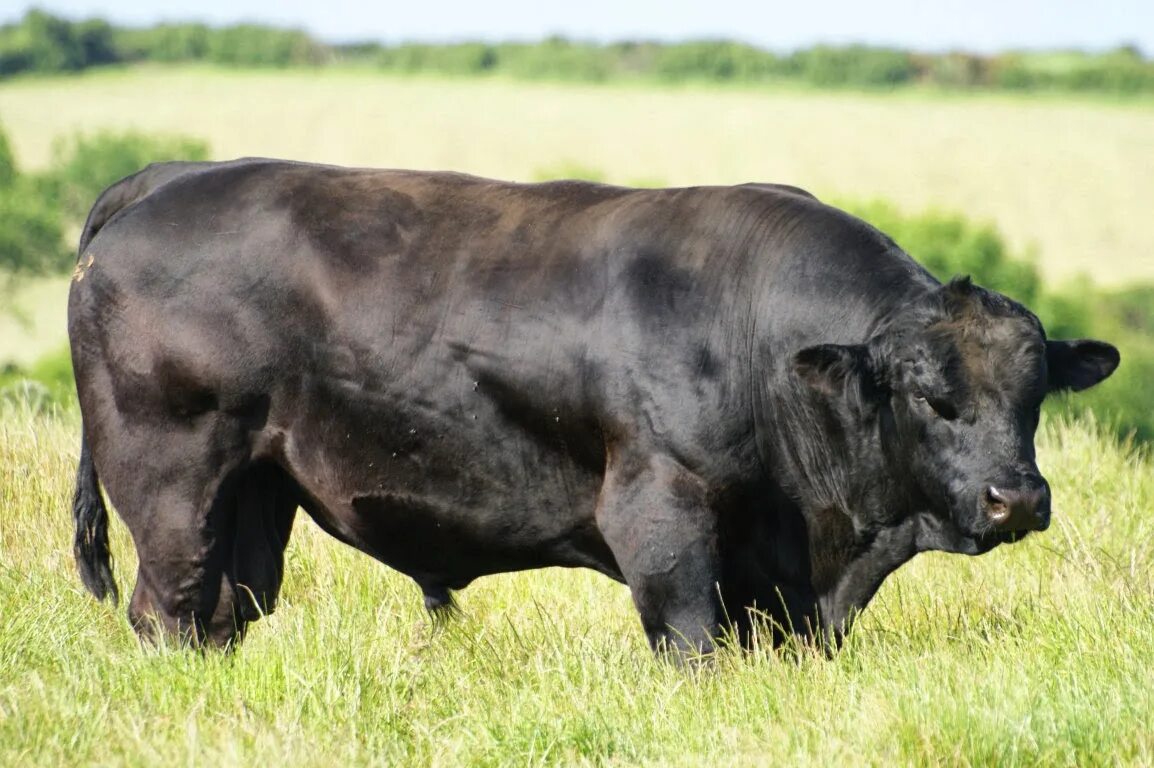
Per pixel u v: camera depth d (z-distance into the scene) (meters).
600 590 28.05
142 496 24.11
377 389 23.19
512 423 22.88
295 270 23.47
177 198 24.41
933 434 21.11
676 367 22.05
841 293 22.36
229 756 17.78
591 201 23.64
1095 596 24.77
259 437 23.98
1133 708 19.31
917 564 28.84
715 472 22.09
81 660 22.42
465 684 22.39
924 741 18.39
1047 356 21.98
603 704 20.70
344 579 28.17
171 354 23.66
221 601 24.31
